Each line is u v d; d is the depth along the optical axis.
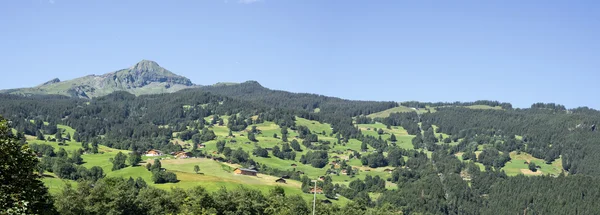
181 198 153.88
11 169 48.09
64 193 122.94
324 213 188.62
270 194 197.38
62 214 116.50
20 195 47.22
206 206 149.38
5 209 45.00
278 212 165.75
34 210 51.84
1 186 47.06
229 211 152.12
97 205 125.56
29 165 50.12
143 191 148.38
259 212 164.75
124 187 151.62
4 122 49.84
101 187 130.00
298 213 179.75
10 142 48.56
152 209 141.25
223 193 158.62
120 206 133.12
